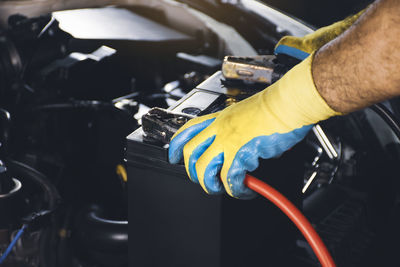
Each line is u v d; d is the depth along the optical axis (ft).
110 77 5.01
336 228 3.56
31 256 3.48
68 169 4.09
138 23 6.09
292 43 3.37
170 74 5.52
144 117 2.51
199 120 2.46
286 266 3.25
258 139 2.35
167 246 2.64
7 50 4.24
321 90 2.18
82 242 3.35
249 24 4.45
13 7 5.27
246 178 2.36
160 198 2.56
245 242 2.73
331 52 2.12
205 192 2.42
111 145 4.21
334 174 4.01
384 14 1.88
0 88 4.26
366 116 3.84
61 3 5.88
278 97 2.31
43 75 4.50
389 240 3.60
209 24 4.83
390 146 3.77
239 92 3.04
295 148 2.98
